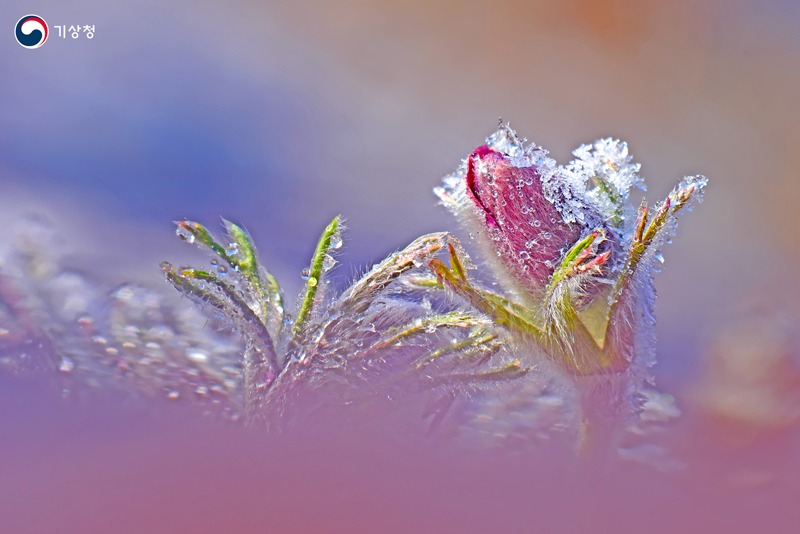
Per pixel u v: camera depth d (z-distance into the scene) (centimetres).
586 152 36
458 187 36
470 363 35
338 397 35
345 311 35
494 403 35
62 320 35
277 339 35
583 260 35
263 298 36
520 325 35
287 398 34
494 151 36
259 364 35
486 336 36
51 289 37
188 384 34
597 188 36
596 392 35
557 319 35
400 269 35
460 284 35
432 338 35
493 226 36
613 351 35
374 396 35
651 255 35
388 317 36
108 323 36
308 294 36
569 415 35
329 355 35
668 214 35
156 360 35
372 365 35
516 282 36
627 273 35
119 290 37
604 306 35
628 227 36
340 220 36
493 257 36
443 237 36
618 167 36
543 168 36
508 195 35
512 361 35
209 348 36
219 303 35
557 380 35
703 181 35
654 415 35
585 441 34
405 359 35
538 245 35
